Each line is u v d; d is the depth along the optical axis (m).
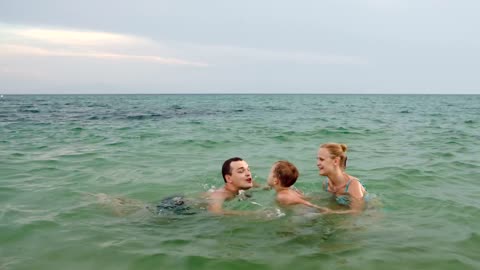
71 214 5.18
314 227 4.63
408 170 8.02
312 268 3.57
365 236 4.33
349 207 5.42
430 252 3.91
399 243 4.14
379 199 5.84
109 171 8.10
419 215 5.10
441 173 7.77
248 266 3.63
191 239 4.29
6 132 15.73
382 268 3.57
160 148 11.34
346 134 15.13
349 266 3.60
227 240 4.26
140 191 6.57
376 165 8.63
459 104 61.62
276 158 9.59
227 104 55.72
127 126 18.81
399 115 29.55
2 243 4.21
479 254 3.88
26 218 5.01
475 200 5.84
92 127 18.16
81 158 9.62
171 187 6.82
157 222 4.87
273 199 5.79
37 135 14.72
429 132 16.05
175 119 24.08
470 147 11.55
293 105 53.22
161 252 3.94
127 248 4.05
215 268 3.60
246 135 14.72
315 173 7.80
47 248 4.07
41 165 8.71
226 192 6.01
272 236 4.35
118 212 5.28
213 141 12.85
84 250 4.00
